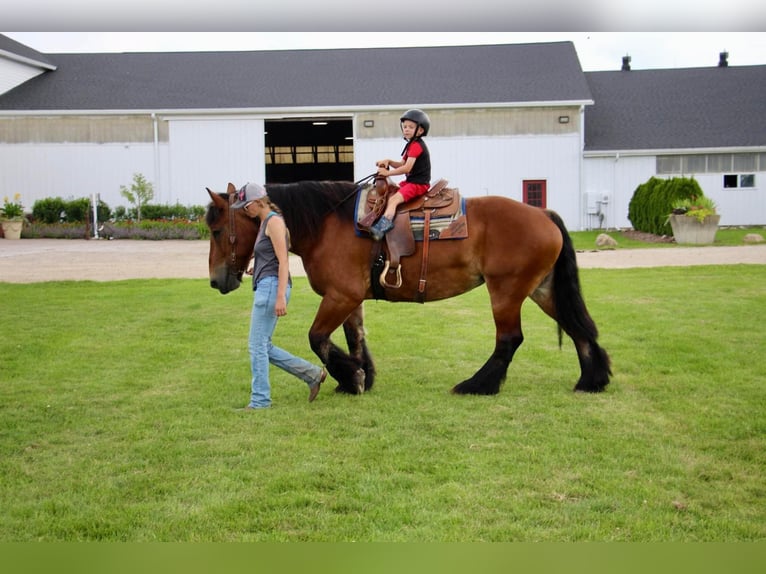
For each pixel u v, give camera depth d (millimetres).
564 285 5949
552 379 6457
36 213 26406
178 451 4617
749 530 3486
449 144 28328
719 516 3645
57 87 29609
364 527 3557
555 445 4660
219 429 5082
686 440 4750
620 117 30781
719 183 28594
